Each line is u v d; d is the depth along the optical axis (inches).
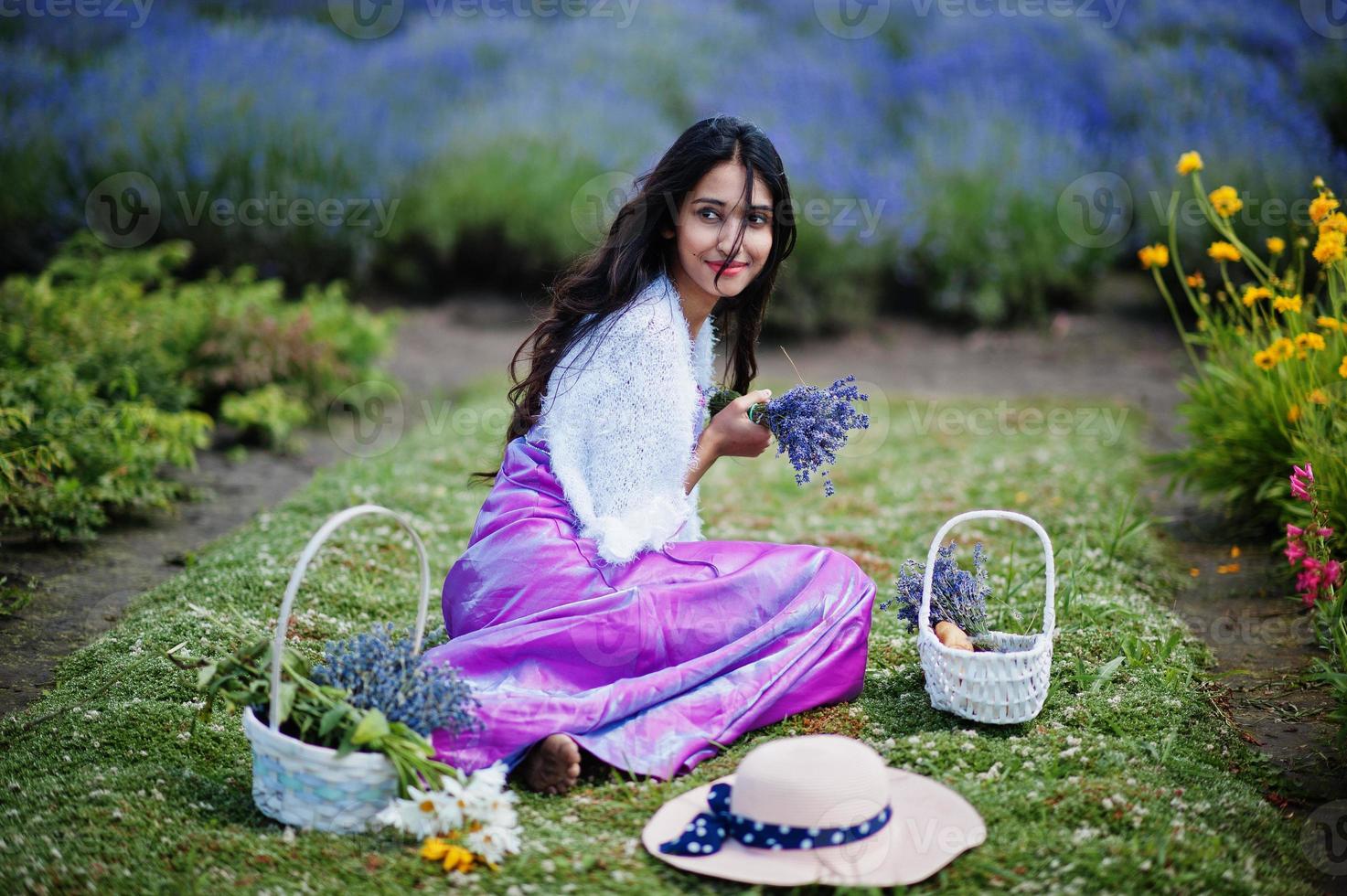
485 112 426.3
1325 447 154.1
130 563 174.7
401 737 97.8
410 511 195.5
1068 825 99.1
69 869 92.2
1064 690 126.2
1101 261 372.5
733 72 486.6
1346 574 126.3
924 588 125.2
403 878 91.7
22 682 133.9
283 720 98.2
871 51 520.7
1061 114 430.3
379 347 289.6
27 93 382.9
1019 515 124.8
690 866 91.1
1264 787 112.3
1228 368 196.5
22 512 179.2
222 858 94.2
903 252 374.0
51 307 232.7
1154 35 501.7
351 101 404.5
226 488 219.1
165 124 355.6
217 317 258.8
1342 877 97.2
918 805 98.7
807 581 122.3
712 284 122.3
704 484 228.4
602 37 514.6
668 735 110.5
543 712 106.4
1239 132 386.0
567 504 119.8
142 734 115.3
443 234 374.3
